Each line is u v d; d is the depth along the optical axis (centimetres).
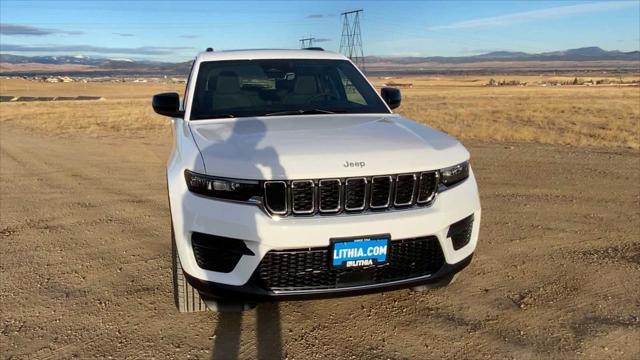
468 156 336
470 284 394
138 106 3553
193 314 352
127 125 1916
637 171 818
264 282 284
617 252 453
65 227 548
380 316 348
